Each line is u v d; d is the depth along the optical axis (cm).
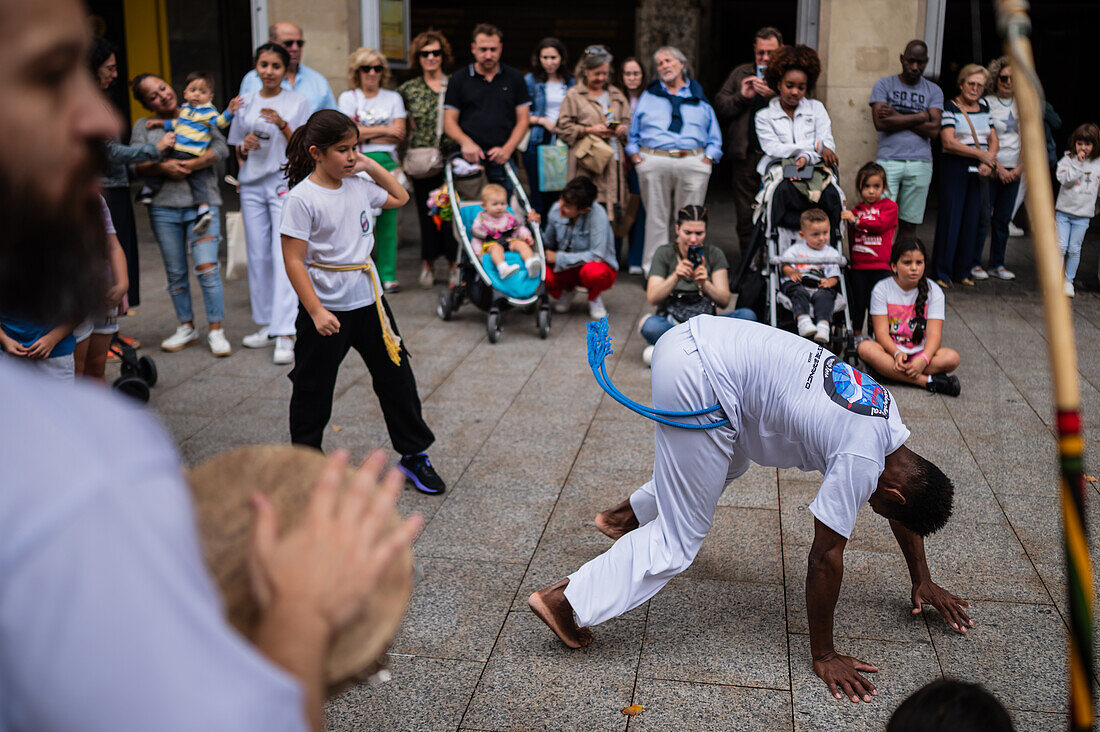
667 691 297
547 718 284
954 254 865
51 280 70
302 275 396
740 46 1934
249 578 94
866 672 303
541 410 553
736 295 835
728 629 331
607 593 306
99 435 63
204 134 633
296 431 425
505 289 691
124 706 58
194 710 59
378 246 828
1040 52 1823
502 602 349
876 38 853
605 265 739
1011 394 575
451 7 1891
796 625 333
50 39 65
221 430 526
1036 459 476
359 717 285
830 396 286
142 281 892
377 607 109
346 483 114
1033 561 375
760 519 414
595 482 454
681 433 298
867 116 868
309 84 712
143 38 1445
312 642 78
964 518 412
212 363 646
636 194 908
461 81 798
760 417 296
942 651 316
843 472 281
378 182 427
